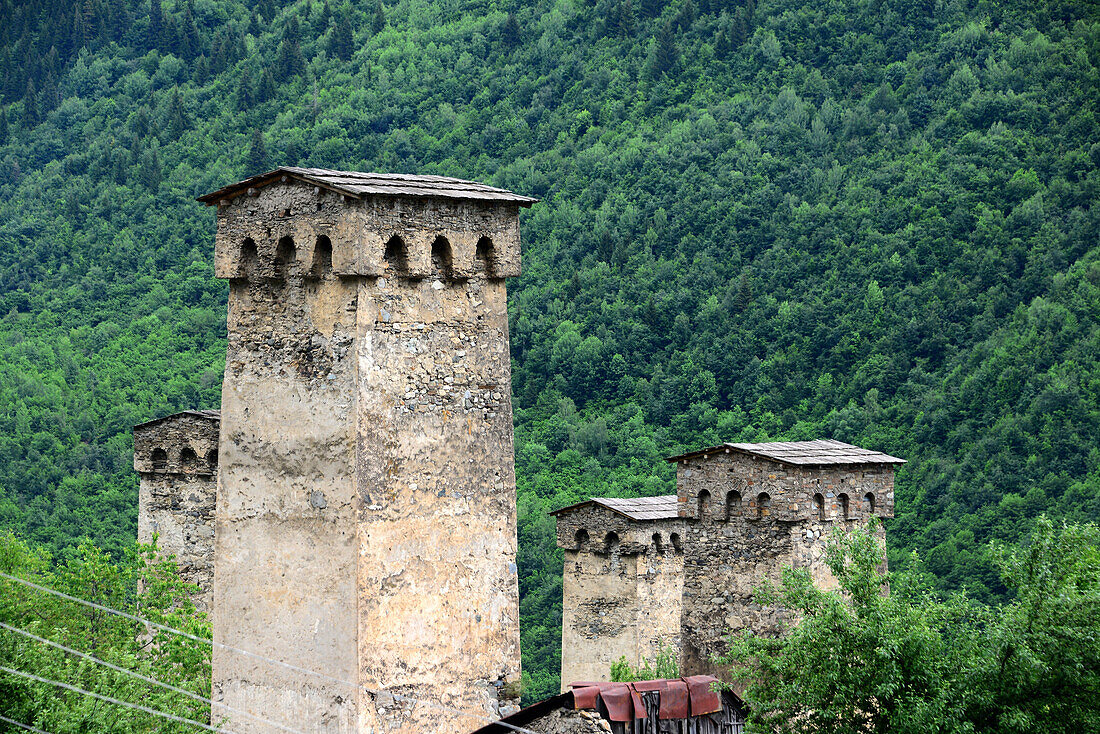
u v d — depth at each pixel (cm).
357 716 6312
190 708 7131
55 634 8131
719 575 8244
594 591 11200
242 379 6881
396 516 6512
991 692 6356
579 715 6234
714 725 6619
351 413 6419
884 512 8350
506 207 6956
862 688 6525
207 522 10138
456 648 6681
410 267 6581
